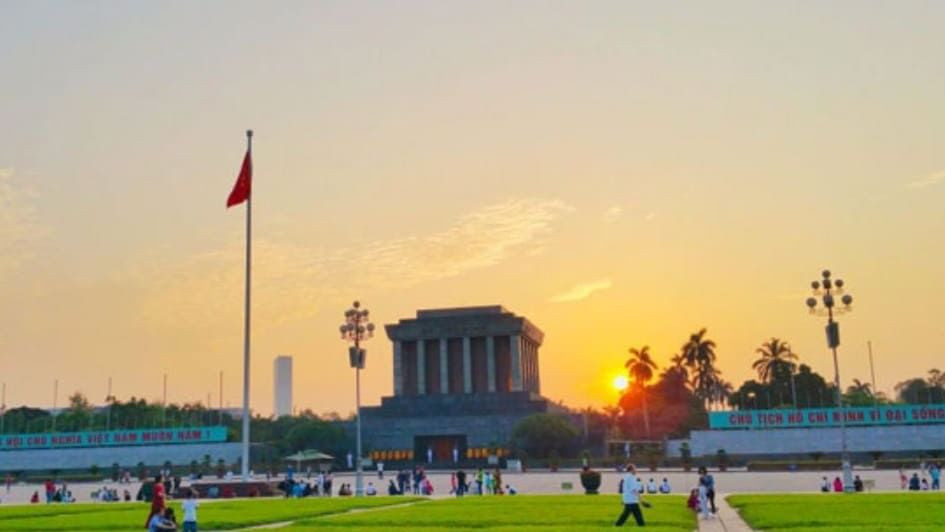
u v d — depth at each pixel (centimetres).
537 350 19450
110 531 3844
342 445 14975
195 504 3369
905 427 12019
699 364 18962
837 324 6506
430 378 17375
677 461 11319
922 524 3419
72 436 15200
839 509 4334
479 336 17075
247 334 6925
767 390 17888
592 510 4619
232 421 18988
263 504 5684
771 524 3631
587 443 14838
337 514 4772
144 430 15000
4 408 18862
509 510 4741
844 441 6450
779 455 12294
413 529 3644
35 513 5288
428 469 14100
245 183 6969
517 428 13900
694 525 3825
